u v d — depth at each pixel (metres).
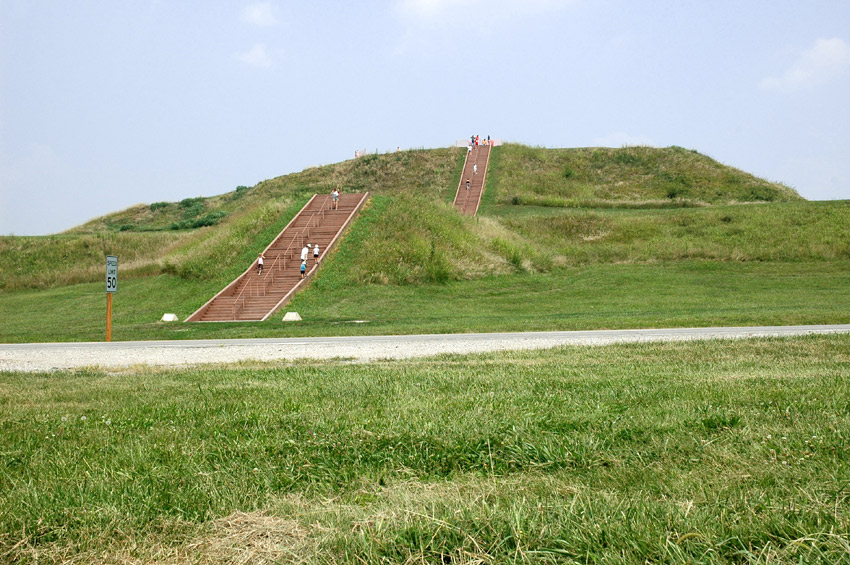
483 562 3.25
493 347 15.68
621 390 7.83
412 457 5.22
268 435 6.03
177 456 5.39
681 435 5.49
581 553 3.26
